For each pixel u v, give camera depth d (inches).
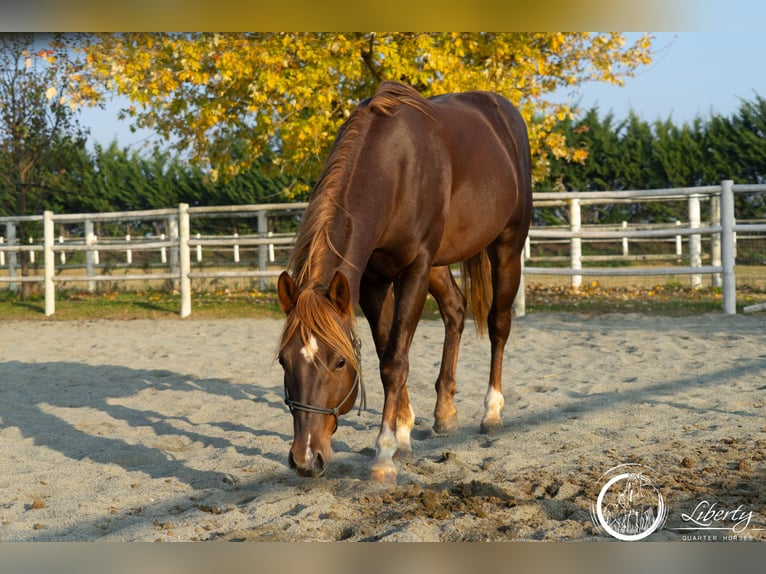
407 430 156.9
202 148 404.8
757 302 373.4
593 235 366.0
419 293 148.3
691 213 447.8
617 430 171.0
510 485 133.7
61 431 183.0
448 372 178.9
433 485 137.6
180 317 401.7
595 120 800.9
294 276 128.3
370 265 151.8
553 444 161.5
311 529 115.6
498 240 188.9
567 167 794.2
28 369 271.9
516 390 216.8
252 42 360.2
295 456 114.0
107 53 361.4
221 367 263.4
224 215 473.7
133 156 926.4
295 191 431.8
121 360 285.6
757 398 194.2
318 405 115.5
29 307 456.4
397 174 143.1
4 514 126.3
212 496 133.9
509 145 188.4
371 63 383.2
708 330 302.7
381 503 126.5
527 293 460.4
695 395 199.8
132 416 198.2
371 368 253.0
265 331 347.9
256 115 373.4
